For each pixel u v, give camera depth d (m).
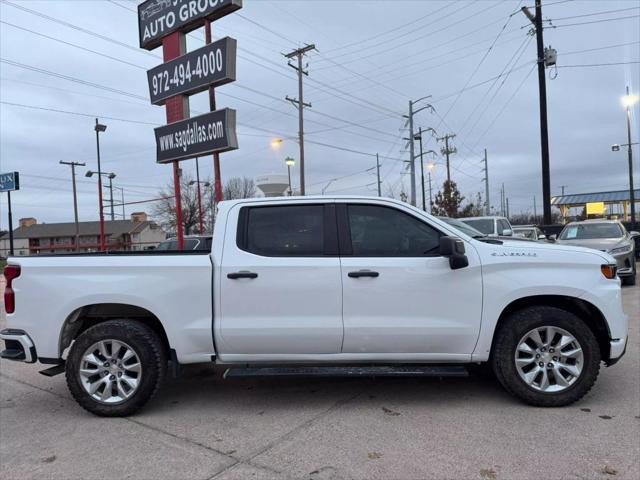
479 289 4.13
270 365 4.57
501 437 3.57
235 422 4.07
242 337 4.22
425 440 3.57
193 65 10.30
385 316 4.17
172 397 4.75
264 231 4.38
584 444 3.41
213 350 4.30
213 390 4.93
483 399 4.39
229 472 3.21
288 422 4.02
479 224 13.32
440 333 4.14
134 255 4.41
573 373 4.07
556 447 3.38
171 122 10.98
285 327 4.19
